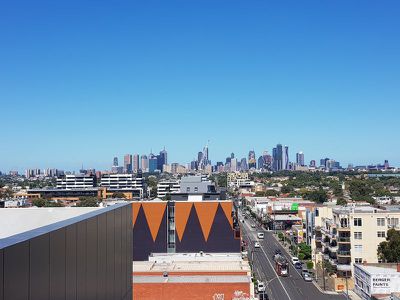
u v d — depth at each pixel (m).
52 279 16.36
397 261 82.56
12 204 184.62
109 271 26.06
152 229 98.69
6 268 12.76
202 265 74.75
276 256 107.81
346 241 88.88
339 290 83.12
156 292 64.94
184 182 133.12
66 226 18.02
